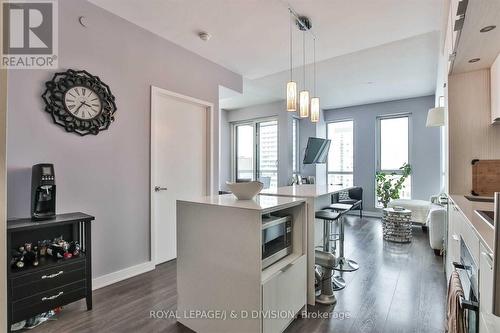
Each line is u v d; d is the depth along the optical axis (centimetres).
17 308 179
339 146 686
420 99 569
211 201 188
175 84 327
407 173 571
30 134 212
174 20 273
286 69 410
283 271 178
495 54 179
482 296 104
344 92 537
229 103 635
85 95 243
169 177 335
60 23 228
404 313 209
